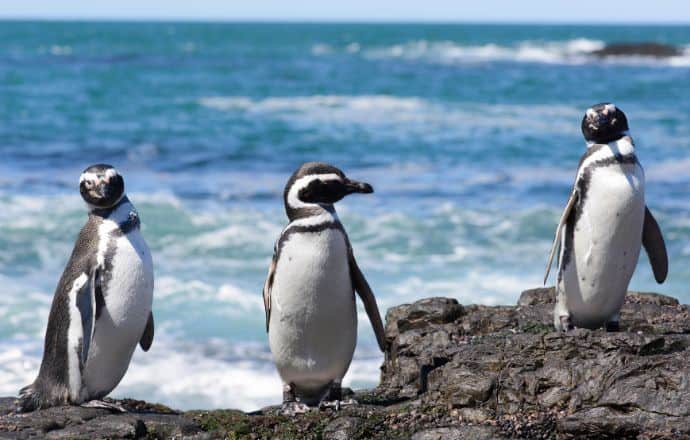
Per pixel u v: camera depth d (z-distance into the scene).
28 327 16.19
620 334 9.41
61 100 57.47
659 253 10.47
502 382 8.82
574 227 9.88
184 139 42.03
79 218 24.44
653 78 83.75
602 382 8.48
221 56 109.88
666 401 8.08
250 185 30.86
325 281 8.62
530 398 8.68
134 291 8.66
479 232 23.88
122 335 8.70
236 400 13.23
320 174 8.61
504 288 18.70
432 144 41.81
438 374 9.32
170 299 17.62
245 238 22.92
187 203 26.92
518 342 9.55
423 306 11.51
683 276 19.47
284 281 8.68
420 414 8.65
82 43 137.75
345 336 8.91
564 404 8.54
